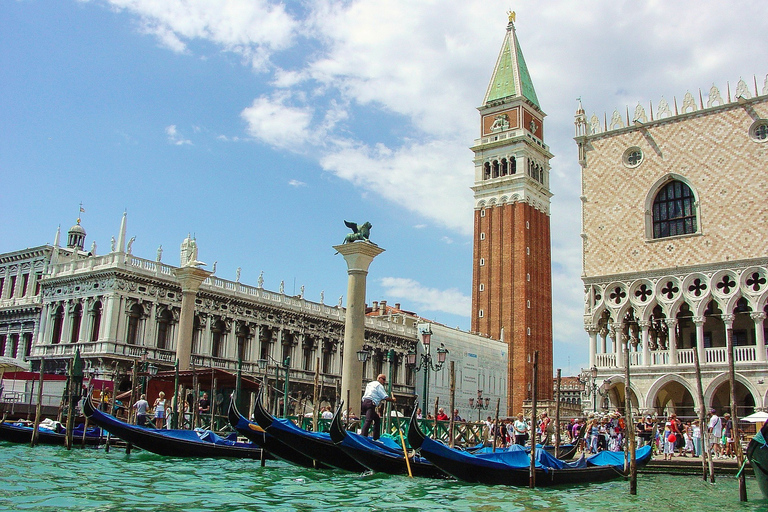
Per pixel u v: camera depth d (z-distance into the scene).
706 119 52.00
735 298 48.41
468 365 102.50
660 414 52.88
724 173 50.41
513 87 122.12
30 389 57.81
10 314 74.56
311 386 80.19
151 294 66.06
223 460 32.44
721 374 47.72
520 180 116.12
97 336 64.19
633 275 52.94
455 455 23.97
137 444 31.14
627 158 55.59
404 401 92.31
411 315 119.50
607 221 55.31
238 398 41.28
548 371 116.81
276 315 77.75
